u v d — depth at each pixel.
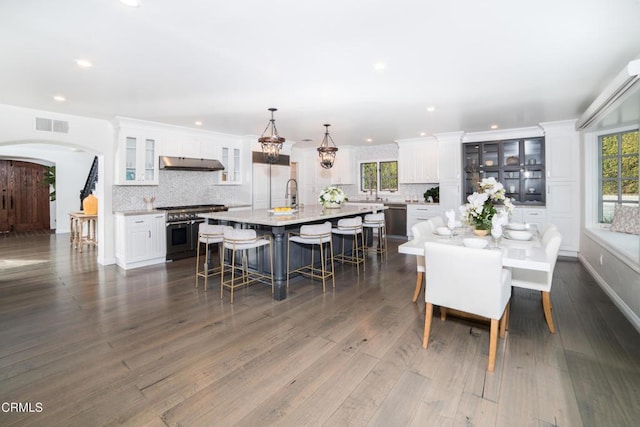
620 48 2.60
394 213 7.59
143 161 5.26
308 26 2.22
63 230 8.95
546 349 2.47
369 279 4.36
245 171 6.75
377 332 2.78
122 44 2.47
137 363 2.30
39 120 4.40
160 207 5.87
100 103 4.09
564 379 2.08
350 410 1.82
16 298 3.63
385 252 5.56
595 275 4.28
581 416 1.75
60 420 1.74
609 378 2.08
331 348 2.51
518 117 5.08
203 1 1.91
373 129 6.05
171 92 3.66
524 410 1.80
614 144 4.64
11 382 2.08
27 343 2.59
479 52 2.66
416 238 3.24
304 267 4.38
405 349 2.49
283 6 1.97
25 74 3.07
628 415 1.75
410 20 2.15
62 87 3.46
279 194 7.31
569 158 5.43
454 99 4.03
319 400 1.90
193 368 2.24
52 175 9.06
